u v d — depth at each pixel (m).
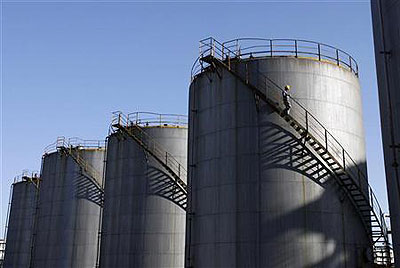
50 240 52.12
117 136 43.91
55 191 53.78
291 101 28.03
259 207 26.69
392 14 22.84
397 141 21.75
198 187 29.64
